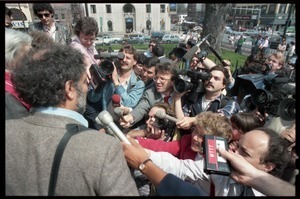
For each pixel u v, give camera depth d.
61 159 0.90
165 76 2.46
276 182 1.13
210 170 1.22
